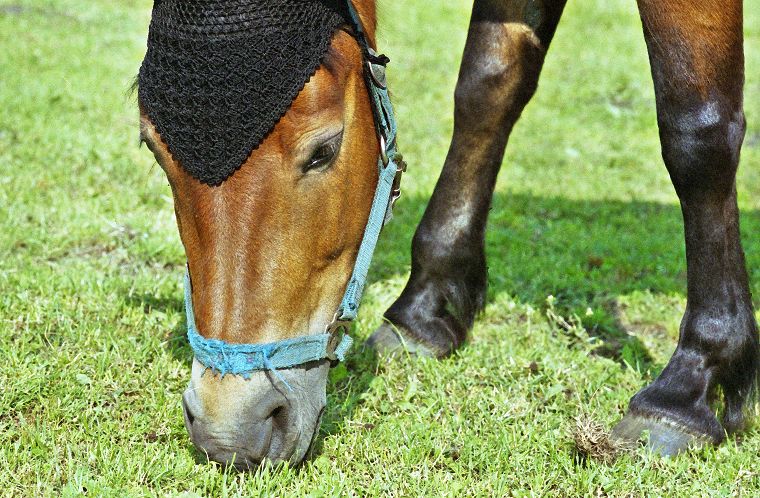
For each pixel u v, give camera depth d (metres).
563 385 3.41
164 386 3.23
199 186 2.25
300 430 2.48
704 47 2.81
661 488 2.77
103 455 2.77
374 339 3.62
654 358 3.76
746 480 2.84
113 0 10.99
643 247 5.05
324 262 2.46
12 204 4.93
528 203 5.78
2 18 9.55
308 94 2.26
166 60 2.19
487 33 3.41
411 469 2.84
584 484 2.74
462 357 3.59
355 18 2.47
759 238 5.25
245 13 2.17
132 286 3.99
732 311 3.03
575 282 4.52
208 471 2.69
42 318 3.67
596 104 8.33
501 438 2.95
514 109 3.49
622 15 11.78
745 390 3.09
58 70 7.88
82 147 5.97
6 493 2.63
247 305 2.30
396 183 2.76
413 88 8.35
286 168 2.25
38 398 3.12
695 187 2.94
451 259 3.59
